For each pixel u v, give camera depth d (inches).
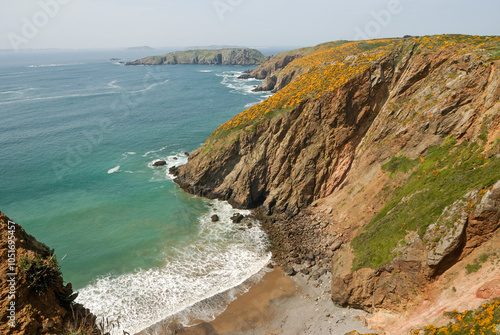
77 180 2255.2
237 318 1151.6
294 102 1898.4
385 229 1215.6
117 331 1077.1
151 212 1884.8
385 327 1008.2
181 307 1194.0
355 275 1156.5
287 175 1892.2
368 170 1643.7
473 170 1065.5
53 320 513.3
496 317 688.4
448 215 968.3
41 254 572.1
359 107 1739.7
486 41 1407.5
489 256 863.7
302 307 1197.7
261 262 1465.3
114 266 1417.3
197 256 1498.5
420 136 1453.0
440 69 1501.0
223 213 1895.9
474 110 1259.8
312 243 1552.7
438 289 943.7
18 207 1898.4
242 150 2007.9
